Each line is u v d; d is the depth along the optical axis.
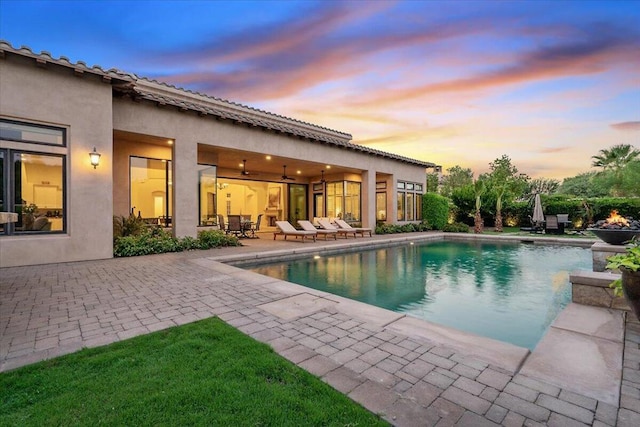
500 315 4.57
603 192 24.03
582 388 2.07
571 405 1.90
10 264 6.24
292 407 1.86
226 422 1.73
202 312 3.61
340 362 2.42
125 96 7.98
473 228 19.58
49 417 1.76
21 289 4.61
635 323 3.19
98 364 2.34
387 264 8.60
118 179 9.25
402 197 17.30
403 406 1.88
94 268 6.19
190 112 9.16
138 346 2.65
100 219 7.22
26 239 6.39
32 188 6.51
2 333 2.98
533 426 1.72
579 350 2.62
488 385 2.11
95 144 7.14
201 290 4.59
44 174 6.63
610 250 5.58
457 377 2.21
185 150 9.11
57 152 6.73
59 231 6.80
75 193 6.91
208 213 10.67
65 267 6.28
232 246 9.80
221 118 9.70
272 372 2.23
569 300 5.32
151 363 2.36
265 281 5.16
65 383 2.09
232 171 14.70
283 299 4.14
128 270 6.02
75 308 3.75
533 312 4.70
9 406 1.85
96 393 1.98
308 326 3.18
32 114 6.39
